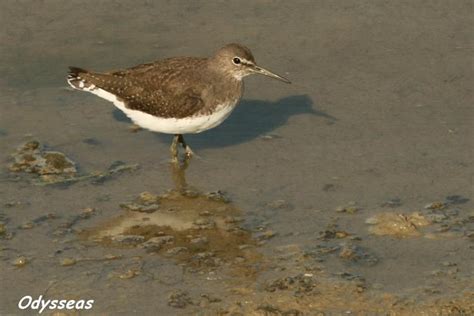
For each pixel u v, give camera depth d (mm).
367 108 17000
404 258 12969
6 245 13336
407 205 14250
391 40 18984
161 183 14984
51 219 13977
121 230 13742
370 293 12188
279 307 11922
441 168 15219
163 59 16547
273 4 20234
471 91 17344
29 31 19266
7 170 15188
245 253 13156
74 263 12938
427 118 16625
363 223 13820
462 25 19406
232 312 11844
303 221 13914
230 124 16734
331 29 19328
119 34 19156
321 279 12484
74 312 11930
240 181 15023
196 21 19625
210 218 14047
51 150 15711
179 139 15844
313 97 17406
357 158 15562
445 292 12219
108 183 14961
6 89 17469
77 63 18172
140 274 12688
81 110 16969
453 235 13500
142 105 15320
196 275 12648
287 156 15703
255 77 18188
